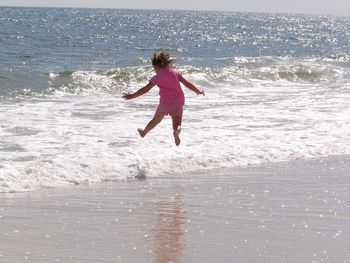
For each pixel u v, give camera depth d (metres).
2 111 20.67
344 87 32.28
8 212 9.95
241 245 8.43
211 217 9.95
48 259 7.72
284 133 18.28
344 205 10.85
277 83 34.31
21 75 29.17
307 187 12.32
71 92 27.03
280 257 7.92
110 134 17.03
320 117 21.45
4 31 92.62
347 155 16.14
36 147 14.98
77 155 14.15
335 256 7.97
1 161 13.22
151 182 12.59
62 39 79.12
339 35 141.25
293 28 186.62
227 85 31.88
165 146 15.64
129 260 7.75
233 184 12.50
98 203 10.77
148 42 83.81
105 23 161.75
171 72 14.52
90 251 8.08
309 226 9.41
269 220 9.77
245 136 17.52
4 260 7.63
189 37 104.81
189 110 22.20
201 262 7.72
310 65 41.28
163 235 8.88
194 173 13.55
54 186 11.95
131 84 30.25
